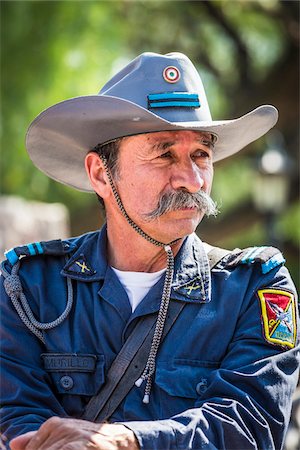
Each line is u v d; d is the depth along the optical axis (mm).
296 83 15258
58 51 12195
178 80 3541
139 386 3400
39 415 3383
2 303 3549
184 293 3461
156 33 16047
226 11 15672
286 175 14234
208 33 16359
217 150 3871
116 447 3080
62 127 3625
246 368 3336
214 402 3277
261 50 16172
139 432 3105
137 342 3434
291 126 15414
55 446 3090
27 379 3449
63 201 13031
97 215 13469
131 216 3488
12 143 12227
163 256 3539
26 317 3516
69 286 3570
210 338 3432
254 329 3424
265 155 14328
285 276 3525
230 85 16109
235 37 15812
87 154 3660
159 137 3426
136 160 3455
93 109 3455
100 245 3629
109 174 3555
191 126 3375
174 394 3340
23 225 6578
